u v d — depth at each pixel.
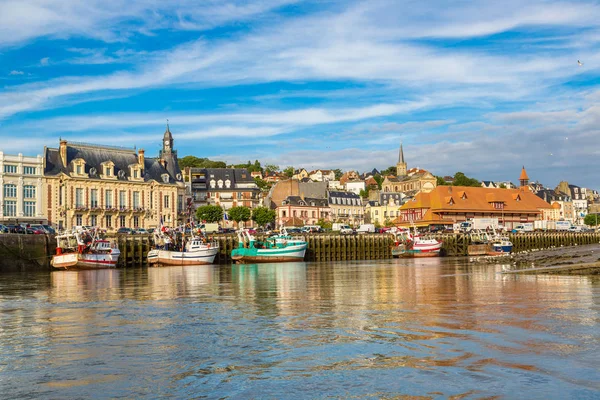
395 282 50.78
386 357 21.12
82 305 37.06
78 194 119.19
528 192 169.00
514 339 23.44
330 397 17.06
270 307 34.69
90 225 119.81
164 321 29.81
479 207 155.25
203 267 89.31
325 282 52.78
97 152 126.00
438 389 17.44
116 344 24.20
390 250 119.44
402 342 23.39
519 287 42.97
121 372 19.97
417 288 44.44
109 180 123.62
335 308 33.50
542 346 22.19
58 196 115.81
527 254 92.00
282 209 184.62
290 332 26.09
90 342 24.69
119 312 33.47
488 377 18.42
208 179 175.50
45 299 41.06
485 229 134.50
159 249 95.81
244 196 175.00
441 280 51.78
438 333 24.97
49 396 17.66
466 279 52.12
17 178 109.81
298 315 31.03
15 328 28.27
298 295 41.31
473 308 32.03
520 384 17.69
